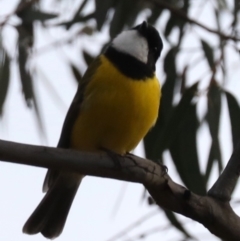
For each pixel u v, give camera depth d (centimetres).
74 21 1027
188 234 838
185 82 970
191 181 897
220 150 908
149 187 599
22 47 986
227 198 616
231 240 609
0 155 532
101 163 584
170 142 910
